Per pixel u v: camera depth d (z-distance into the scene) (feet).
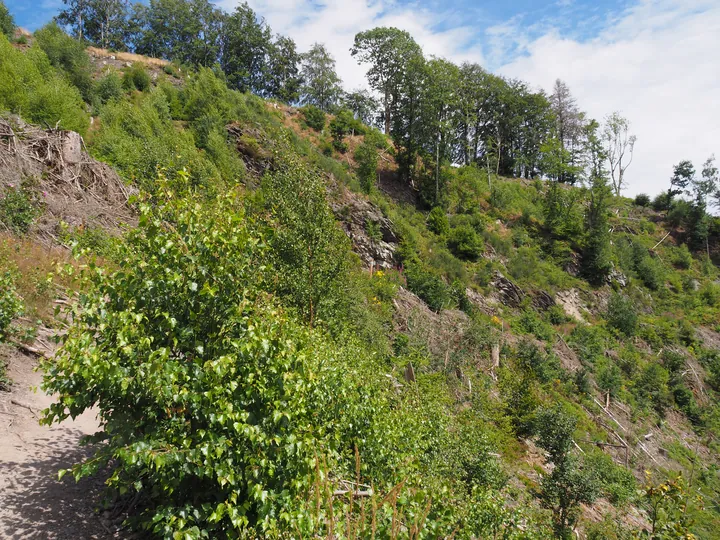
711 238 192.03
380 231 101.04
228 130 103.55
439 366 65.57
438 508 14.23
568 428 47.39
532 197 167.53
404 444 24.29
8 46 80.23
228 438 12.01
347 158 145.38
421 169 146.61
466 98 165.99
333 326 38.42
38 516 13.16
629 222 189.98
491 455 39.68
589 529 45.68
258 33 208.54
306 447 12.78
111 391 11.67
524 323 107.45
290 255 39.50
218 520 11.09
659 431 92.27
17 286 27.43
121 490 11.41
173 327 12.10
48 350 25.05
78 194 48.65
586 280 139.54
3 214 39.09
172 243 12.34
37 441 17.72
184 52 202.28
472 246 121.19
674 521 24.88
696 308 152.25
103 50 151.53
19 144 47.19
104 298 12.62
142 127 85.51
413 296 87.30
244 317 13.00
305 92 213.25
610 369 101.60
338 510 12.89
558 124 225.97
